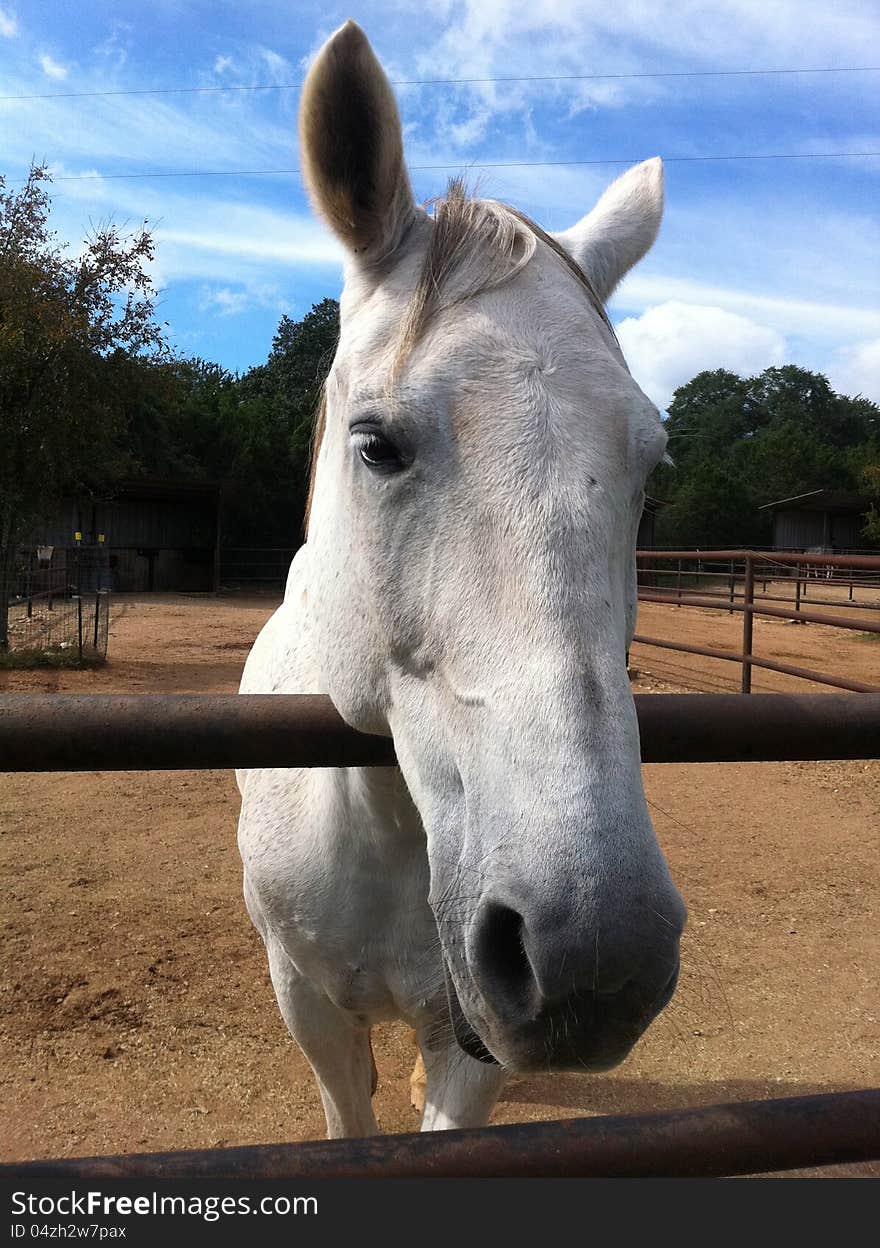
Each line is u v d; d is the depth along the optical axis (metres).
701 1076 2.81
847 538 36.69
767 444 46.19
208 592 26.19
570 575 1.01
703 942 3.64
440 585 1.10
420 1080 2.64
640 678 9.66
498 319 1.17
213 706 1.10
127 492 25.53
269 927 1.86
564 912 0.85
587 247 1.60
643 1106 2.67
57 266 11.12
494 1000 0.96
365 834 1.56
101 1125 2.49
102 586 22.81
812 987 3.32
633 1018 0.89
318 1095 2.66
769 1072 2.83
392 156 1.35
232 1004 3.10
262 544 30.05
